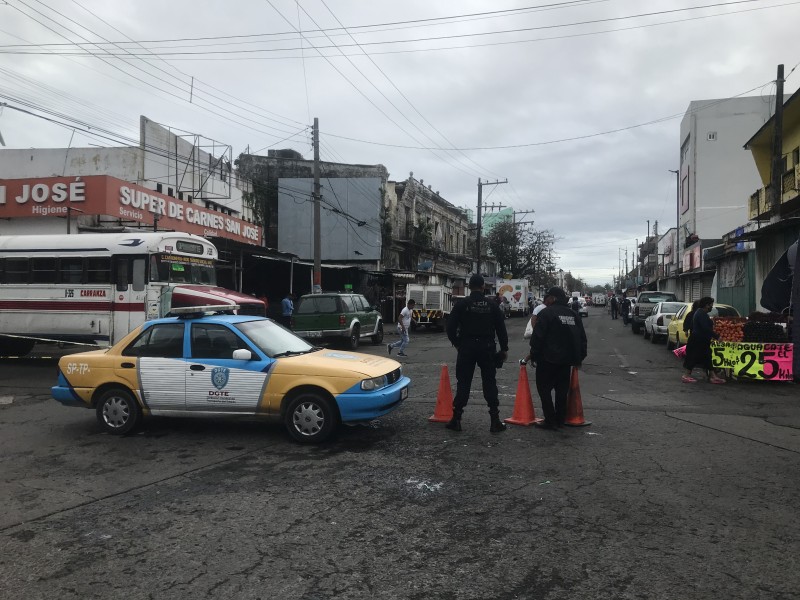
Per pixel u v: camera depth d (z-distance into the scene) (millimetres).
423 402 9633
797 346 5172
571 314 7633
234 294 15117
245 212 34188
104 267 13781
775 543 4117
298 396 6926
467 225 61125
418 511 4773
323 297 18953
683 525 4445
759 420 8180
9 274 14273
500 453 6480
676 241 47875
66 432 7703
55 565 3875
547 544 4129
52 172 23703
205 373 7160
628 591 3469
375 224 37844
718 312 19188
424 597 3426
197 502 5035
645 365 15133
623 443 6902
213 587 3566
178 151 25953
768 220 21969
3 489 5438
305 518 4645
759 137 24016
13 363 15211
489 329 7457
